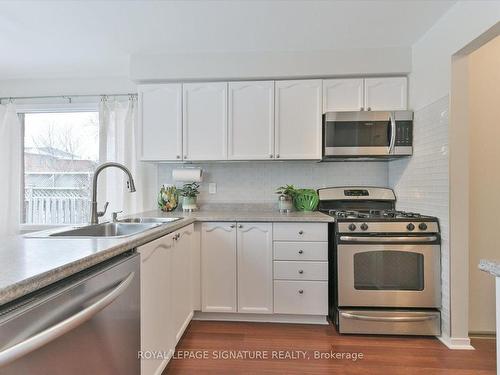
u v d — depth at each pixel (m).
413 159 2.41
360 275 2.14
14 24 2.08
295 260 2.26
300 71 2.50
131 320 1.21
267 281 2.28
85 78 3.06
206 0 1.82
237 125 2.55
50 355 0.78
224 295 2.30
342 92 2.51
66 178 3.15
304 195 2.76
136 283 1.25
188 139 2.58
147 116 2.59
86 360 0.92
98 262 0.98
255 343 2.02
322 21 2.06
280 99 2.53
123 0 1.81
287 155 2.53
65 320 0.77
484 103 2.10
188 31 2.19
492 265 0.83
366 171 2.84
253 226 2.28
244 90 2.55
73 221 3.13
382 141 2.43
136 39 2.31
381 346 1.99
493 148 2.09
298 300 2.26
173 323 1.76
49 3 1.83
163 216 2.34
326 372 1.71
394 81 2.48
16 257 0.92
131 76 2.56
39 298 0.77
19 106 3.07
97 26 2.12
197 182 2.93
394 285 2.13
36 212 3.17
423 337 2.10
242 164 2.89
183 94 2.58
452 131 1.96
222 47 2.45
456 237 1.97
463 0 1.81
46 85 3.08
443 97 2.02
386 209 2.73
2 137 3.00
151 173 2.97
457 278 1.97
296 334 2.14
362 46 2.44
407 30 2.20
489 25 1.60
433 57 2.14
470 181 2.10
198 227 2.32
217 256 2.30
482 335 2.10
